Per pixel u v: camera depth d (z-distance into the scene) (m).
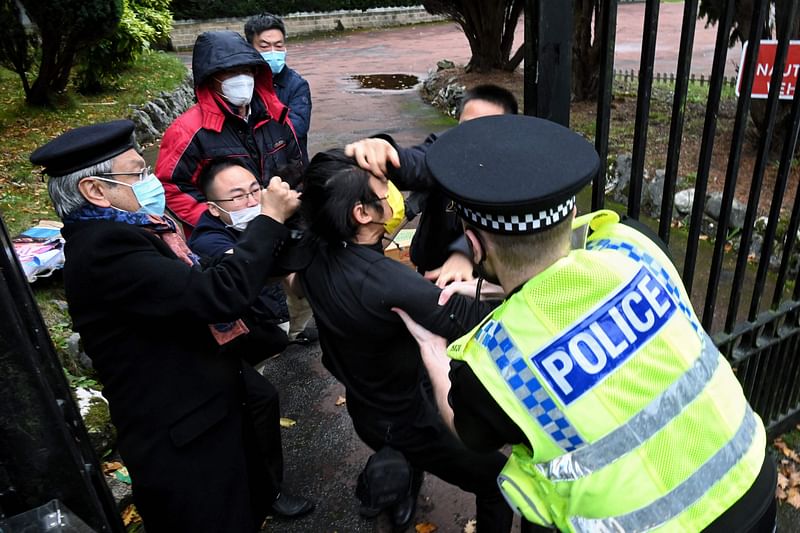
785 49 1.77
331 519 2.45
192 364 1.71
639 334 1.07
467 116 2.06
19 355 1.17
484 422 1.12
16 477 1.25
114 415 1.73
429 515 2.43
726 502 1.08
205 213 2.41
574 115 8.23
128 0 11.12
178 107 10.41
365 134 8.93
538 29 1.38
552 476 1.09
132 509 2.46
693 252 1.88
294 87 4.12
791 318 2.43
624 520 1.05
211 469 1.77
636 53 13.92
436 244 2.14
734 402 1.16
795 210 2.17
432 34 21.80
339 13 23.72
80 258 1.53
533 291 1.08
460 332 1.51
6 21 7.61
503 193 0.99
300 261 1.64
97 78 9.32
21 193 5.33
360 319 1.56
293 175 1.83
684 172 5.52
